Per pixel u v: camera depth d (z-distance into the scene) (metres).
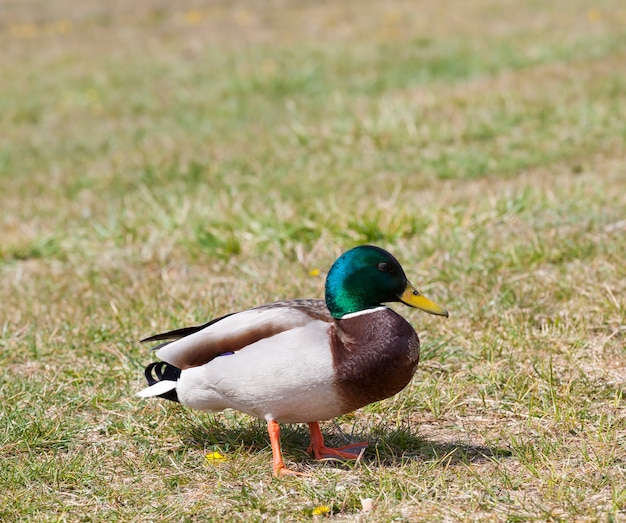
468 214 12.47
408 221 12.34
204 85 23.22
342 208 13.15
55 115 22.17
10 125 21.56
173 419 7.88
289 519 6.24
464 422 7.72
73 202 15.70
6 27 32.75
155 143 18.83
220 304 10.27
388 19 29.67
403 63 23.28
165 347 6.88
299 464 7.13
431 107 18.45
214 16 32.78
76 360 9.23
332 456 7.17
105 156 18.42
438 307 6.81
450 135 16.70
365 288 6.67
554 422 7.49
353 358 6.47
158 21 32.59
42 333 9.88
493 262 10.80
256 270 11.40
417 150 16.30
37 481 6.95
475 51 23.67
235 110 20.81
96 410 8.16
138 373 8.77
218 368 6.63
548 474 6.64
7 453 7.45
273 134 18.28
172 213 13.84
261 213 13.21
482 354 8.76
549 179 14.21
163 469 7.11
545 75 20.36
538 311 9.55
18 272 12.27
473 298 9.92
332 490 6.50
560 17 27.48
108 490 6.76
